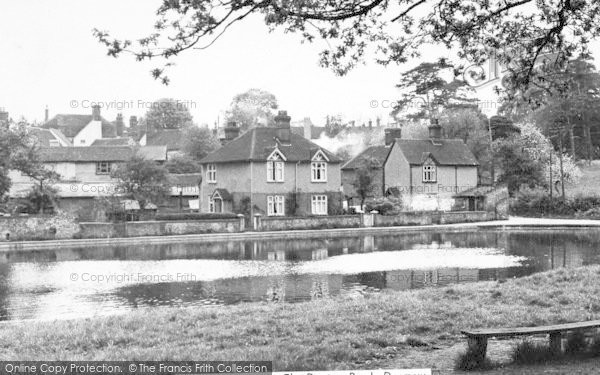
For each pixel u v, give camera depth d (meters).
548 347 11.31
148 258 40.41
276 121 70.00
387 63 14.83
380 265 35.03
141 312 18.20
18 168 58.25
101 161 76.56
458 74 15.77
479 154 86.62
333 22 14.16
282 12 11.90
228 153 69.25
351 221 64.06
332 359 11.65
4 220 51.16
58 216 52.81
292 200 67.81
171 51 12.23
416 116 97.06
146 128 124.00
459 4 14.83
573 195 78.38
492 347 12.80
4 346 13.69
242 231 59.41
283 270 33.44
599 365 10.77
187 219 58.91
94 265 36.91
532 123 94.31
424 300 17.64
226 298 24.98
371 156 81.38
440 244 47.84
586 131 98.38
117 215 61.34
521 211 78.94
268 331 14.16
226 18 12.11
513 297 17.48
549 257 37.47
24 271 34.50
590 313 15.02
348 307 16.72
